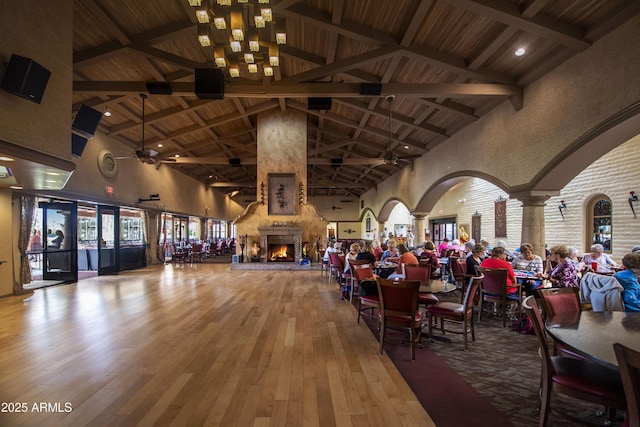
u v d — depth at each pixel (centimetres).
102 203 945
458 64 607
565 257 463
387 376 315
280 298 665
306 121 1202
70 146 470
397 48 586
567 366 226
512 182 644
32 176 507
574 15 443
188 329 457
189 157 1302
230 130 1273
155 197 1169
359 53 687
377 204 1908
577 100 486
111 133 942
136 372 320
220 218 2184
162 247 1367
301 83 679
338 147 1380
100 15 535
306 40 674
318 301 637
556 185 582
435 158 1026
